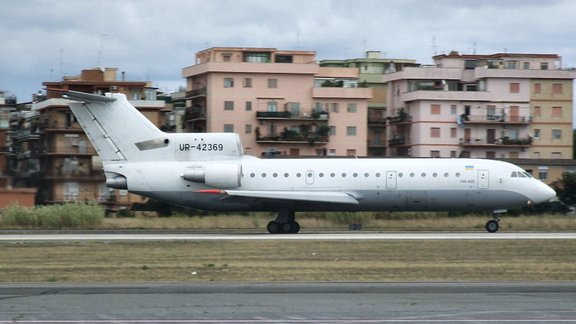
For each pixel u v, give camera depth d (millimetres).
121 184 177875
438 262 116438
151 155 178625
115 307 79625
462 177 175500
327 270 107438
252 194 172250
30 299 84250
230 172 175125
